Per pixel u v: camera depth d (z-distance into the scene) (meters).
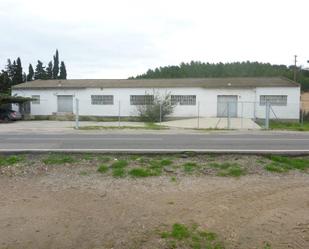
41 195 6.22
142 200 5.86
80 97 35.78
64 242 4.31
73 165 8.47
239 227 4.74
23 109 37.00
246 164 8.54
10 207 5.58
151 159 9.11
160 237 4.38
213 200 5.88
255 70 76.12
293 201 5.89
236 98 32.78
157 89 33.97
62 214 5.25
